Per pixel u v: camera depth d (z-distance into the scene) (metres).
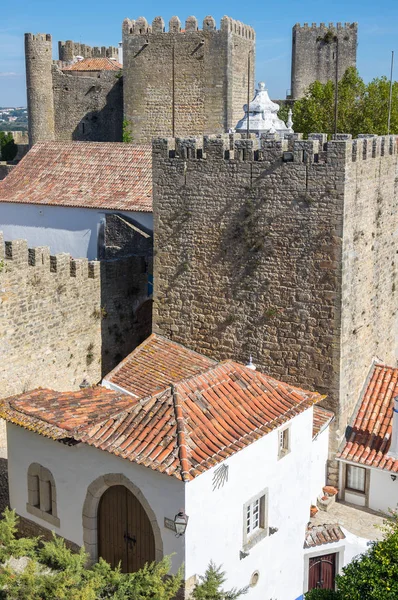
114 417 20.66
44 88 64.62
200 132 54.81
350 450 28.25
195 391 21.69
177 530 18.34
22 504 22.64
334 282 27.78
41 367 30.78
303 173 27.56
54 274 30.86
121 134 63.19
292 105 71.50
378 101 56.91
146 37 54.59
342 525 26.64
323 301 28.16
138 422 20.41
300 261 28.38
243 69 56.00
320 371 28.67
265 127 37.34
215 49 52.97
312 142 27.14
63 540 19.95
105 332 34.28
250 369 23.84
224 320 30.77
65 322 31.78
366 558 20.69
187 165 30.23
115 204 38.38
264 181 28.55
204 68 53.59
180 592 18.83
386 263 32.38
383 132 56.06
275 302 29.30
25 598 16.56
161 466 18.62
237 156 28.95
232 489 20.19
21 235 41.84
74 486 21.00
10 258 28.58
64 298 31.55
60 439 20.30
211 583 18.33
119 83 62.50
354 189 27.72
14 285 28.84
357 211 28.33
